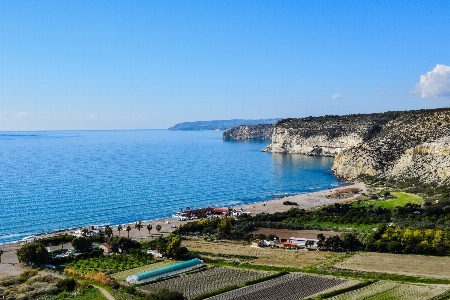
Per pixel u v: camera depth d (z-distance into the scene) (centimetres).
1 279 10638
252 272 11606
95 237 14838
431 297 9294
